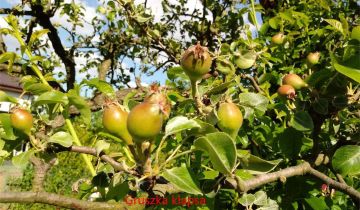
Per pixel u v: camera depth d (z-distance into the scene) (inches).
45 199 48.5
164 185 59.4
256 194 69.5
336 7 180.9
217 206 84.7
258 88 98.8
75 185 76.6
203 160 90.5
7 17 89.0
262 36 138.7
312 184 81.4
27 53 88.4
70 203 49.9
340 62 59.8
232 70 86.4
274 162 59.1
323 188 81.7
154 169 57.2
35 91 71.3
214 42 259.4
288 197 81.9
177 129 57.2
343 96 72.5
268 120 95.7
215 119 63.7
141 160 56.8
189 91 89.7
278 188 83.9
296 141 79.3
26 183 344.8
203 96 73.7
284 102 78.3
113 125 56.8
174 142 86.5
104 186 70.1
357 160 64.7
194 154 83.7
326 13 171.8
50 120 72.5
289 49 139.1
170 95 87.6
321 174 67.6
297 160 82.7
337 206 81.9
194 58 63.6
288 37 132.0
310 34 143.0
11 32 89.0
